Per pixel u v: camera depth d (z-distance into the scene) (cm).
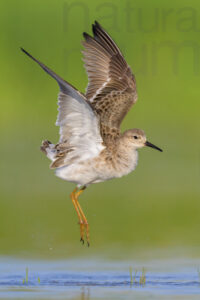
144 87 2642
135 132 1270
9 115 2569
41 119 2552
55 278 1262
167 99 2627
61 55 2683
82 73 2633
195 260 1381
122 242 1540
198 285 1205
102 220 1703
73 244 1529
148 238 1563
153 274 1290
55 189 1964
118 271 1316
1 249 1480
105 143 1219
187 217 1722
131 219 1709
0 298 1108
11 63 2673
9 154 2302
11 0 2755
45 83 2638
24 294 1138
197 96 2647
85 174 1224
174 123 2559
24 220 1669
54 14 2744
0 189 1948
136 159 1280
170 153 2362
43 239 1546
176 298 1106
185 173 2141
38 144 2386
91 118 1154
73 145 1196
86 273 1298
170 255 1427
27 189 1961
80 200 1869
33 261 1395
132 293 1144
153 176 2133
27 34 2722
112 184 2050
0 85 2631
